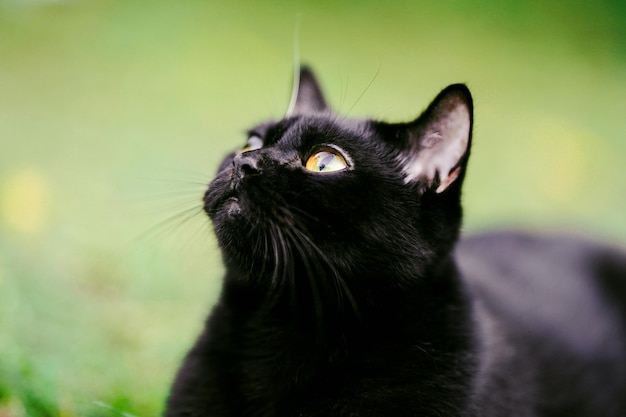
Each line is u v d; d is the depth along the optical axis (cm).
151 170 122
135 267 97
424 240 66
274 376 66
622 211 131
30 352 79
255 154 65
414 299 66
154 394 77
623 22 233
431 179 67
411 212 66
